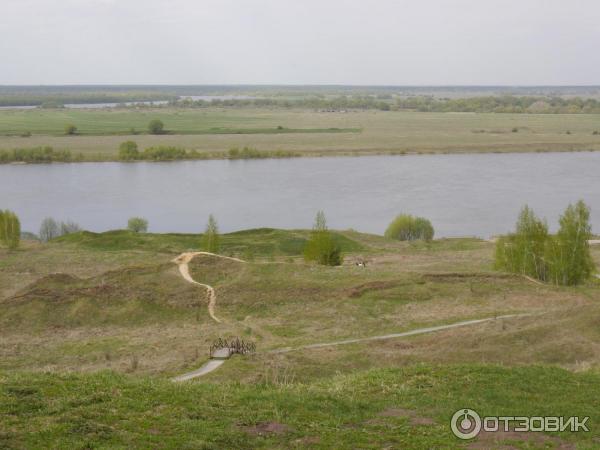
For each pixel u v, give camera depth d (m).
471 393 24.44
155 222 114.25
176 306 52.03
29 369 38.38
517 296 53.78
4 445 18.00
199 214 119.81
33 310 50.56
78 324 49.41
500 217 115.00
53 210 123.38
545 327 39.28
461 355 36.44
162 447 18.45
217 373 34.41
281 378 33.38
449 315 48.69
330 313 50.16
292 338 44.31
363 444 19.30
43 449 17.91
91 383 23.31
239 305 52.34
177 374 35.25
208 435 19.33
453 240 94.12
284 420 20.84
